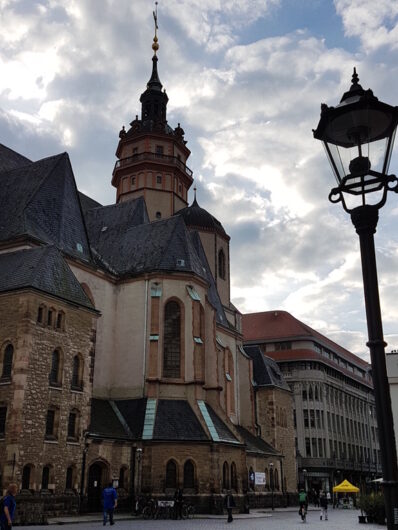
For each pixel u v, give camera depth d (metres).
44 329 35.19
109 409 47.00
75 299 38.38
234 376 67.31
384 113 7.77
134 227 57.81
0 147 55.59
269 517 44.41
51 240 45.22
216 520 38.28
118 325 51.47
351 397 115.00
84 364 38.34
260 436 71.25
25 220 43.75
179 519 38.53
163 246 53.72
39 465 33.16
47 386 34.75
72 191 50.56
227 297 74.19
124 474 42.53
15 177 49.59
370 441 121.38
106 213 61.53
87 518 34.50
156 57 84.38
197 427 45.88
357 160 7.91
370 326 7.68
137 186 73.31
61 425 35.50
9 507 17.25
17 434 31.91
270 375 74.75
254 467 60.06
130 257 54.47
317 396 97.31
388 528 6.94
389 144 7.82
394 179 7.72
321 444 94.62
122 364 50.12
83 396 37.81
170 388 48.34
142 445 43.41
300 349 99.81
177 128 78.00
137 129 76.06
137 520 36.72
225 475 46.50
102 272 50.69
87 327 39.16
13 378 33.00
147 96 79.88
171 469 43.28
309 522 38.69
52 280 37.19
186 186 77.31
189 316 50.44
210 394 52.19
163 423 45.16
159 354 48.75
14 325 34.19
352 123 7.90
